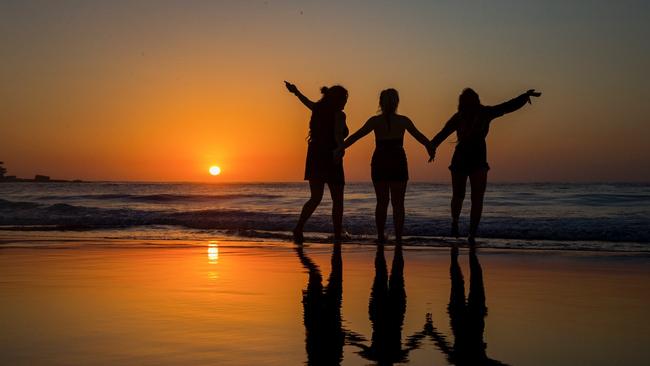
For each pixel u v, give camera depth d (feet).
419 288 14.46
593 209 53.01
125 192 130.93
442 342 9.18
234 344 8.92
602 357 8.34
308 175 27.66
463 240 27.63
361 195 87.76
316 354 8.42
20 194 107.96
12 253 22.12
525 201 66.23
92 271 17.19
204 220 39.73
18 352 8.35
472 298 13.08
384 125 26.35
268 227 36.17
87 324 10.19
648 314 11.33
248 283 15.08
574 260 20.24
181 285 14.64
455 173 26.81
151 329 9.86
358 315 11.21
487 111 26.30
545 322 10.64
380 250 23.41
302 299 12.85
